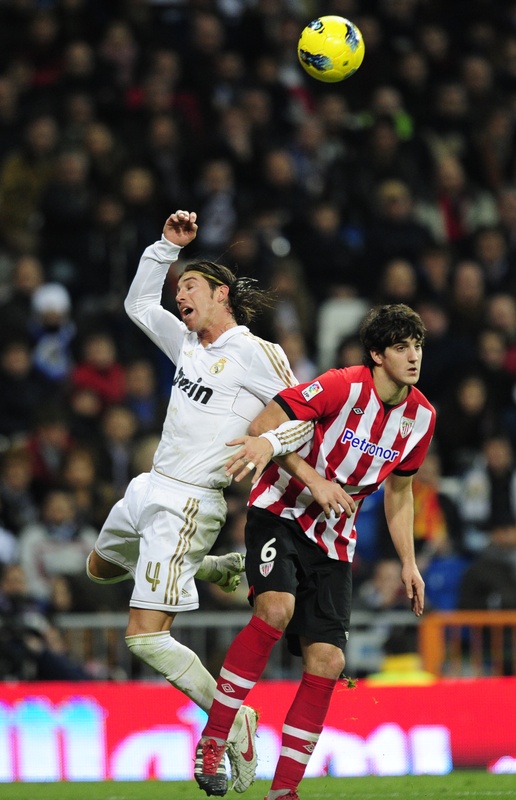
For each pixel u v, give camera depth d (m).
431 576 38.62
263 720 29.47
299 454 19.81
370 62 58.09
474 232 51.44
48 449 40.75
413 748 29.72
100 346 43.84
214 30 55.47
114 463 40.69
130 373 43.69
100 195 49.22
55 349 44.84
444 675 33.75
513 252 51.47
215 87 54.59
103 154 49.69
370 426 19.75
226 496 37.56
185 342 21.67
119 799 23.27
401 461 20.34
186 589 20.91
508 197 52.72
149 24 56.50
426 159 54.34
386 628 35.28
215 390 20.86
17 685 29.23
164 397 44.41
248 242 46.50
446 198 53.50
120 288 47.84
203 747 19.36
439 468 44.53
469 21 62.66
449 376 46.19
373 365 19.77
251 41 57.97
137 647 20.72
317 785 25.48
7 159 51.53
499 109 58.72
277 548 19.66
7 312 44.97
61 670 32.56
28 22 56.62
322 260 49.41
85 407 42.34
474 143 56.44
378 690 29.81
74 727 29.12
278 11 58.41
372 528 40.25
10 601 33.91
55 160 50.41
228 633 34.12
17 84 53.88
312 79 58.38
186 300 21.19
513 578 36.53
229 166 50.78
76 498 39.09
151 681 34.31
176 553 20.75
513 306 48.78
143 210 48.53
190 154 50.81
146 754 29.17
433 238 50.88
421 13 61.72
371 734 29.53
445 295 48.69
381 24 60.44
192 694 21.05
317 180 52.69
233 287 21.44
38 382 44.12
